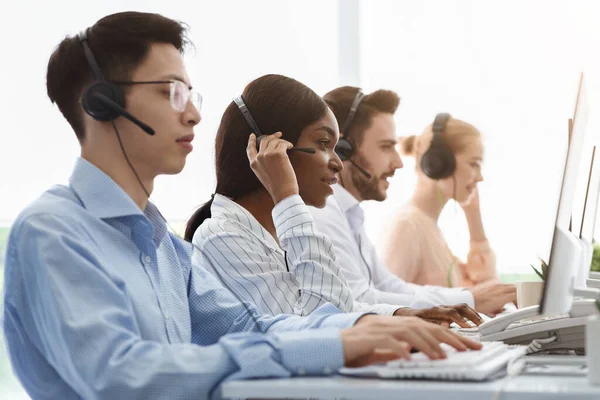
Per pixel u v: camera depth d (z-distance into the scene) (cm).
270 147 179
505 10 354
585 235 195
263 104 191
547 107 350
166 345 112
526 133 351
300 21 347
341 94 294
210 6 329
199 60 325
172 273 146
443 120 333
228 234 182
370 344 107
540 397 88
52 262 115
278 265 183
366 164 291
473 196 334
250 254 181
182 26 141
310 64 350
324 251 172
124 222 133
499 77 355
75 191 132
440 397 91
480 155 333
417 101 361
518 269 350
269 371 107
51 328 115
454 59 358
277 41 338
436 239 326
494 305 267
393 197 356
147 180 138
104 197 131
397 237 324
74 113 136
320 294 167
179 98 136
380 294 264
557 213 123
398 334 109
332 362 107
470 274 334
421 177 333
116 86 133
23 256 119
